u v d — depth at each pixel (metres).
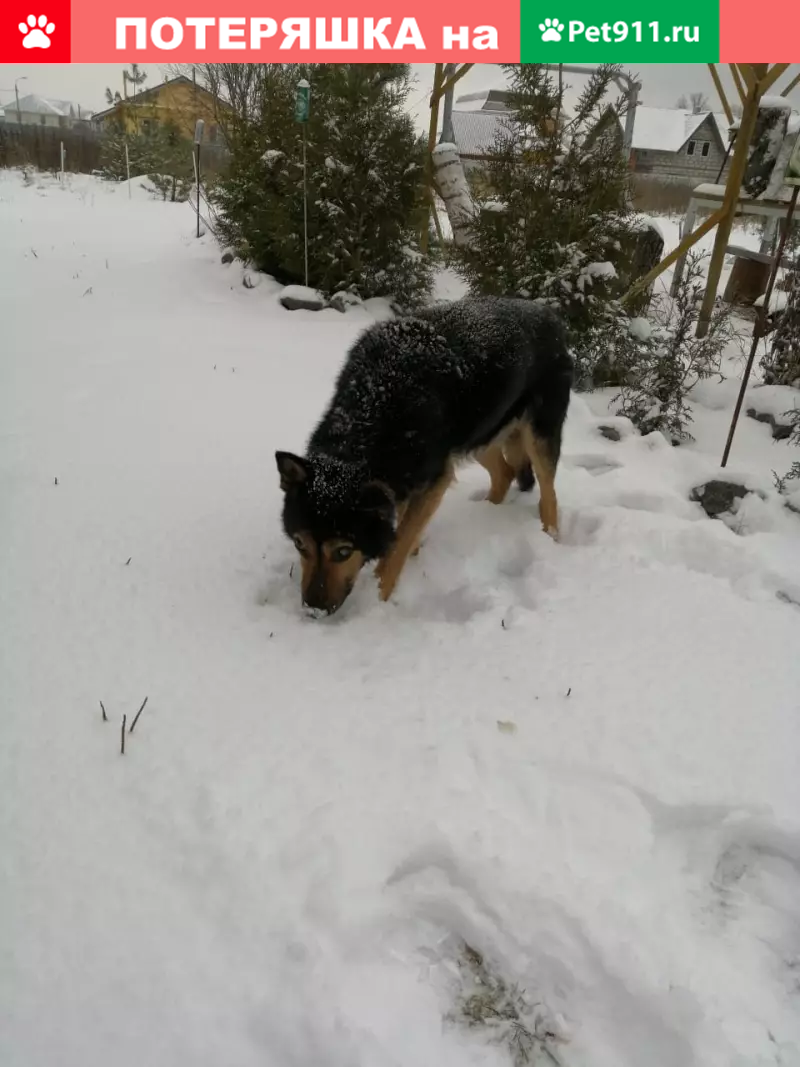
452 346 3.60
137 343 7.28
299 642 3.10
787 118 6.55
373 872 2.07
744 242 13.70
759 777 2.46
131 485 4.36
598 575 3.71
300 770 2.40
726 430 5.74
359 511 3.13
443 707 2.75
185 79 19.09
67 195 21.05
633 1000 1.80
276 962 1.83
